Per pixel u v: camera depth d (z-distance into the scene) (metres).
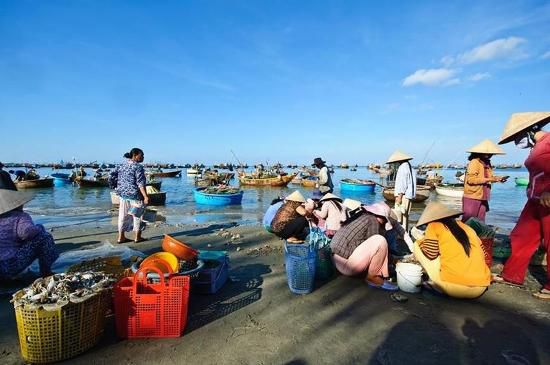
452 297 4.20
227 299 4.21
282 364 2.84
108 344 3.08
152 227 9.58
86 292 2.96
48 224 10.54
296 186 37.19
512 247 4.81
